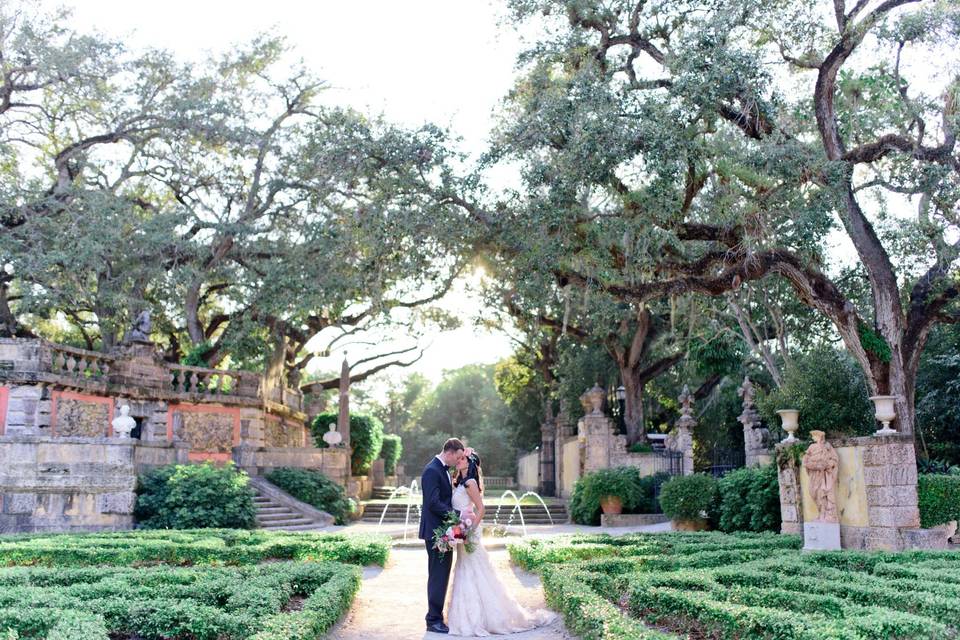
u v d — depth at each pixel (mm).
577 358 36688
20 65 28234
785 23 18000
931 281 18125
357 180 21188
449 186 19781
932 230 17969
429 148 19688
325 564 10484
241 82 32312
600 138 17016
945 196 17141
